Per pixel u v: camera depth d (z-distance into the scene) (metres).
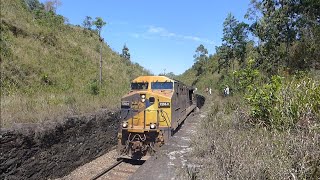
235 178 5.51
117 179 9.54
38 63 20.92
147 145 11.21
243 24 35.66
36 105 12.06
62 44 27.66
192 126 13.96
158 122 11.39
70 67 24.36
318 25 18.52
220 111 14.81
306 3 19.69
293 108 7.41
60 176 10.36
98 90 20.83
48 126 9.89
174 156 8.49
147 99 11.62
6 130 8.22
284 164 5.28
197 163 7.61
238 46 35.81
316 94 7.41
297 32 20.53
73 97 15.80
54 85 19.73
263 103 8.77
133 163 11.43
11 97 13.37
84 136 12.10
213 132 9.45
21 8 28.28
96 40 39.09
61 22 35.28
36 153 9.26
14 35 21.95
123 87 26.98
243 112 10.02
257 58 21.83
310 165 5.23
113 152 14.02
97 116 13.38
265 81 12.70
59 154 10.38
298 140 5.94
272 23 22.34
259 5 26.09
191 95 20.39
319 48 16.88
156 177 6.91
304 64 16.53
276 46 21.83
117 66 34.09
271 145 6.36
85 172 10.87
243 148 6.48
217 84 56.88
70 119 11.21
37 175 9.27
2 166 7.95
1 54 18.08
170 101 11.47
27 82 17.73
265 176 5.32
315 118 6.84
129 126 11.52
